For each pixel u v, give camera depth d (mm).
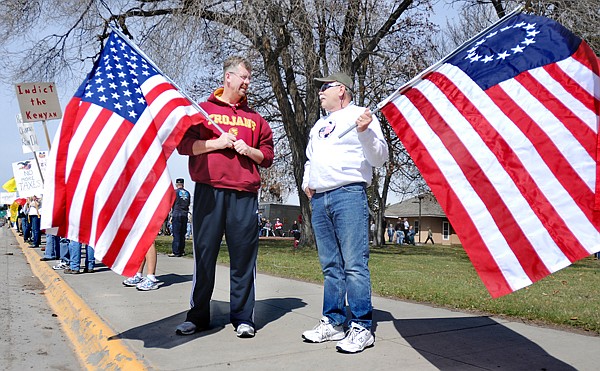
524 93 3598
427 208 62844
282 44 17531
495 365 3785
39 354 4574
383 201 32312
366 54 19844
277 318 5426
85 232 4066
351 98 4520
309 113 19188
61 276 8703
